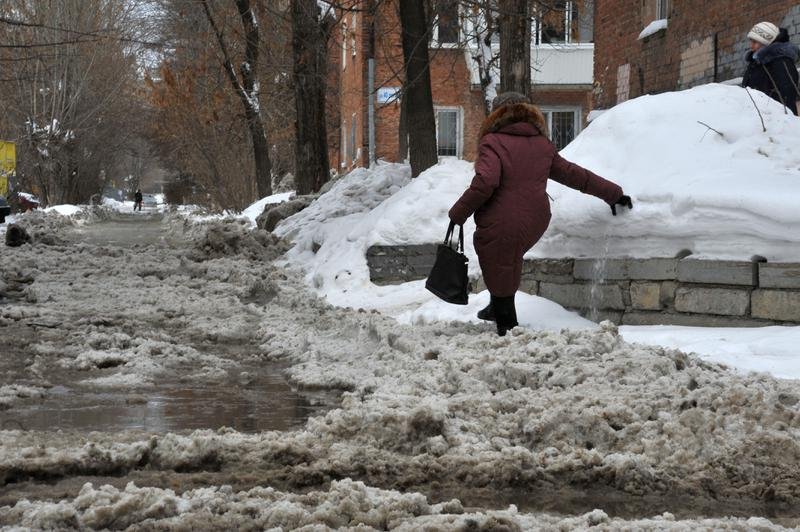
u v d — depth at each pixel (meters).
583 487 6.50
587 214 13.03
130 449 6.73
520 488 6.46
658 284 12.20
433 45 50.09
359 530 5.06
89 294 17.98
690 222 11.75
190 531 5.11
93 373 10.89
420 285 17.31
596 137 13.95
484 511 5.63
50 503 5.45
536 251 14.16
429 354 10.40
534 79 51.28
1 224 46.91
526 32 20.44
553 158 12.03
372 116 40.56
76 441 7.30
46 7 67.06
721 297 11.45
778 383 8.16
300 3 34.41
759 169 12.07
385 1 28.64
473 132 54.06
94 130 85.25
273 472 6.55
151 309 16.16
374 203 26.72
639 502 6.20
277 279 20.73
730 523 5.26
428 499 6.16
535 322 12.80
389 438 7.21
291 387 10.21
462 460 6.73
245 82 46.69
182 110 52.50
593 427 7.20
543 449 7.17
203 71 40.94
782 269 10.89
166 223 56.38
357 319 13.88
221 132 54.41
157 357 11.78
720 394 7.52
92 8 68.94
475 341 10.48
